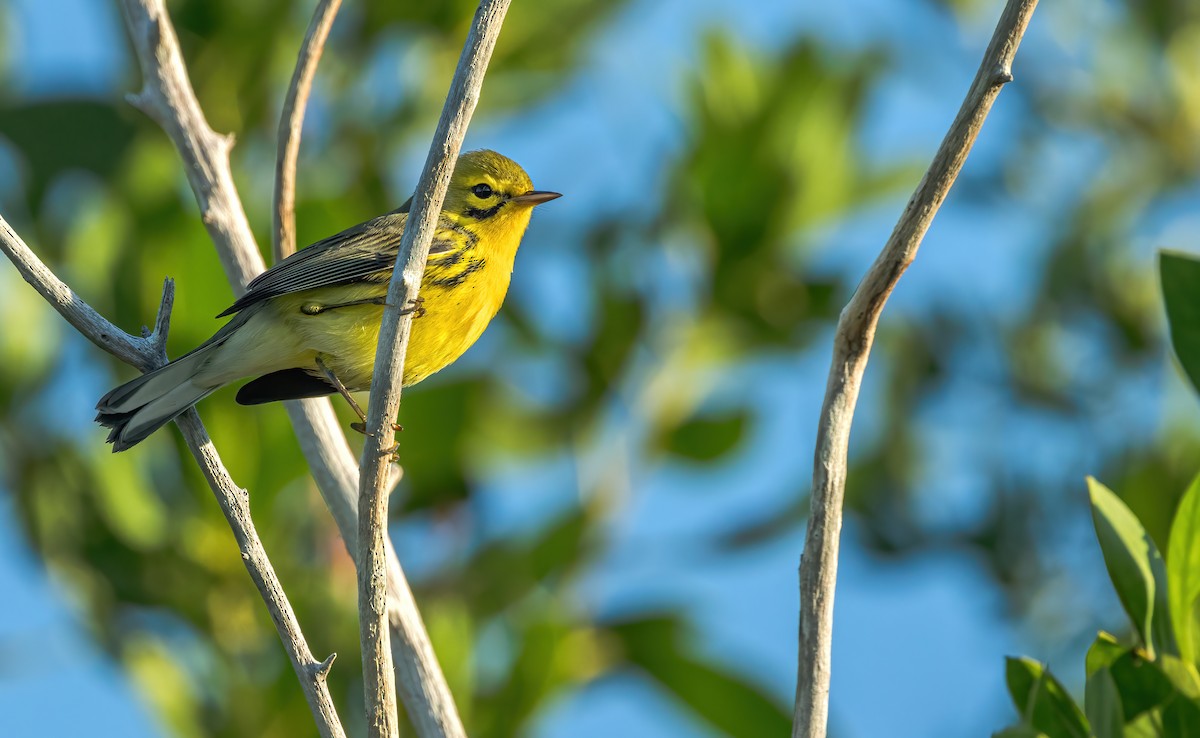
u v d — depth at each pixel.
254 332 9.39
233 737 10.37
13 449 10.94
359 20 12.28
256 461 10.43
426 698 8.18
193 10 11.77
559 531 10.88
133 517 10.60
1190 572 7.15
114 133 11.26
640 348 11.83
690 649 10.82
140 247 10.84
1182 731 6.94
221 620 10.66
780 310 12.09
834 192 12.31
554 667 10.40
